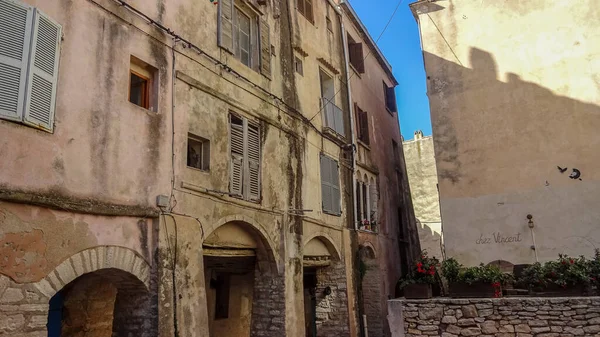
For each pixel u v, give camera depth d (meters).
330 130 14.34
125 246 6.80
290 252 11.18
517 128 13.45
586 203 12.39
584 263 10.64
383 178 19.34
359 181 16.56
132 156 7.12
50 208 5.72
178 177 8.00
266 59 11.49
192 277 7.86
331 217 13.90
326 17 16.19
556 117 13.12
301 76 13.42
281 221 11.05
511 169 13.29
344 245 14.23
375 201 17.66
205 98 9.04
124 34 7.31
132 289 7.21
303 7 14.42
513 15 14.17
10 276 5.18
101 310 8.92
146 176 7.33
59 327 8.22
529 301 10.04
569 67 13.29
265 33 11.66
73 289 8.43
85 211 6.14
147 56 7.74
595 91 12.90
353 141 16.11
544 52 13.62
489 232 13.16
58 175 5.87
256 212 10.14
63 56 6.20
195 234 8.14
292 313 10.77
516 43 13.98
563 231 12.46
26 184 5.45
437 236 29.52
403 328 10.82
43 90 5.79
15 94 5.45
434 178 30.48
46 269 5.59
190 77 8.66
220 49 9.78
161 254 7.28
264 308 10.66
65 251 5.86
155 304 7.02
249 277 14.01
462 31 14.63
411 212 23.19
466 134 13.95
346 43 17.22
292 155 12.05
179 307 7.40
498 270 11.14
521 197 13.04
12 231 5.26
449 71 14.52
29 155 5.54
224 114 9.55
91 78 6.59
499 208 13.20
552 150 12.99
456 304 10.55
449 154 14.02
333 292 14.01
